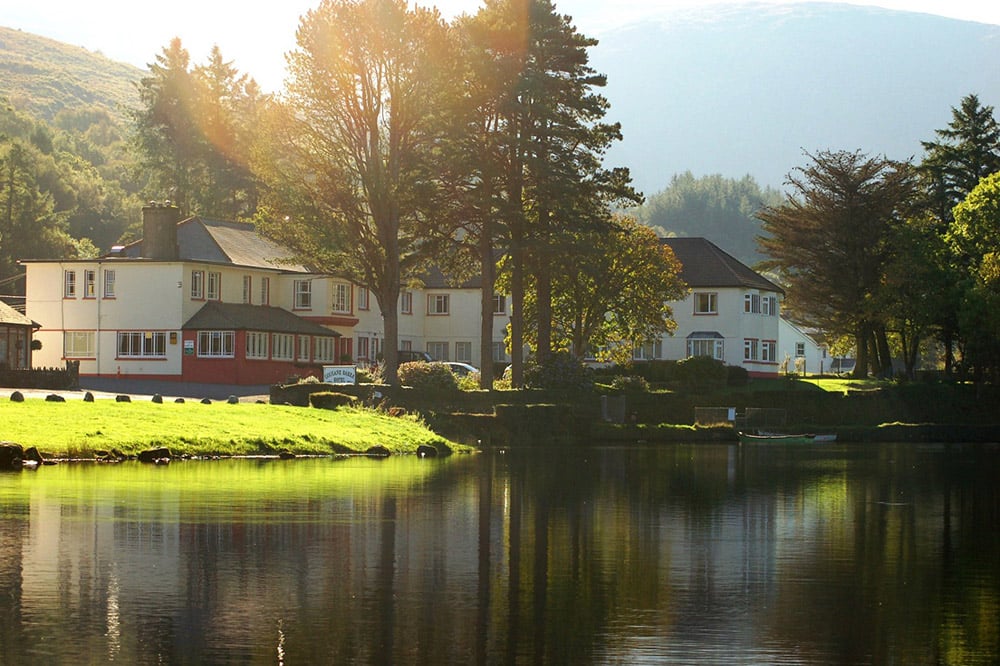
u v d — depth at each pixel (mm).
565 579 26000
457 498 40219
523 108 82688
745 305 119062
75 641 20250
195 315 100188
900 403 102188
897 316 105625
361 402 73062
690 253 122500
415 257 84875
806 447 80125
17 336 91250
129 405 60750
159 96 161125
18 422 51688
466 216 83938
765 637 21531
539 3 85250
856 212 111062
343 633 21094
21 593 23406
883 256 111500
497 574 26328
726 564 28266
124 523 31609
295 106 80438
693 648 20750
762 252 117375
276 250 112812
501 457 63281
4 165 168375
